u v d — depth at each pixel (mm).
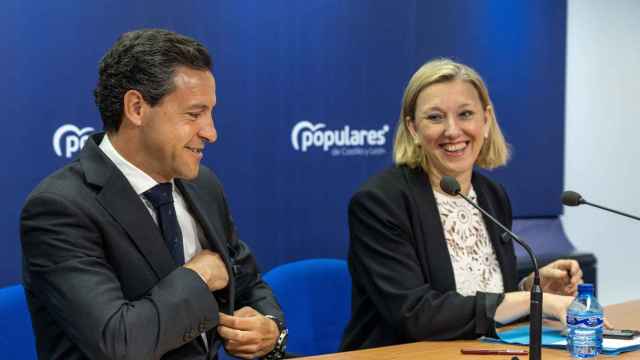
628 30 5633
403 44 4668
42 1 3555
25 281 2135
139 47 2088
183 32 3949
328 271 3471
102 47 3719
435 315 2676
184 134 2102
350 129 4500
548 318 2693
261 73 4203
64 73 3625
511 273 3080
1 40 3471
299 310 3367
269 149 4246
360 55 4520
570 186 5473
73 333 1992
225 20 4074
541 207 5266
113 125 2156
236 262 2578
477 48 4961
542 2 5195
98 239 2090
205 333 2252
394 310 2758
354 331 2986
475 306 2662
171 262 2170
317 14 4371
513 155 5133
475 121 3010
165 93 2078
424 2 4742
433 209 2965
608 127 5602
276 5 4234
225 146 4113
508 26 5074
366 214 2945
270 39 4223
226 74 4094
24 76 3529
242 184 4176
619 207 5691
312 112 4375
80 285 1999
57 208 2061
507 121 5109
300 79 4328
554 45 5258
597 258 5605
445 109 2971
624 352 2410
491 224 3088
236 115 4137
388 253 2857
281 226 4305
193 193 2426
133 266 2115
